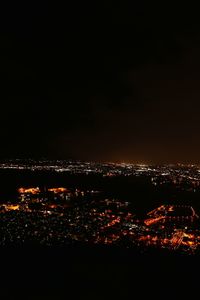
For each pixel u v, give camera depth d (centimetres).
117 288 455
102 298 427
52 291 438
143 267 540
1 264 536
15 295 426
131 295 439
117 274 505
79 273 504
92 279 482
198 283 479
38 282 463
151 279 490
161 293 448
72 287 454
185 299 434
